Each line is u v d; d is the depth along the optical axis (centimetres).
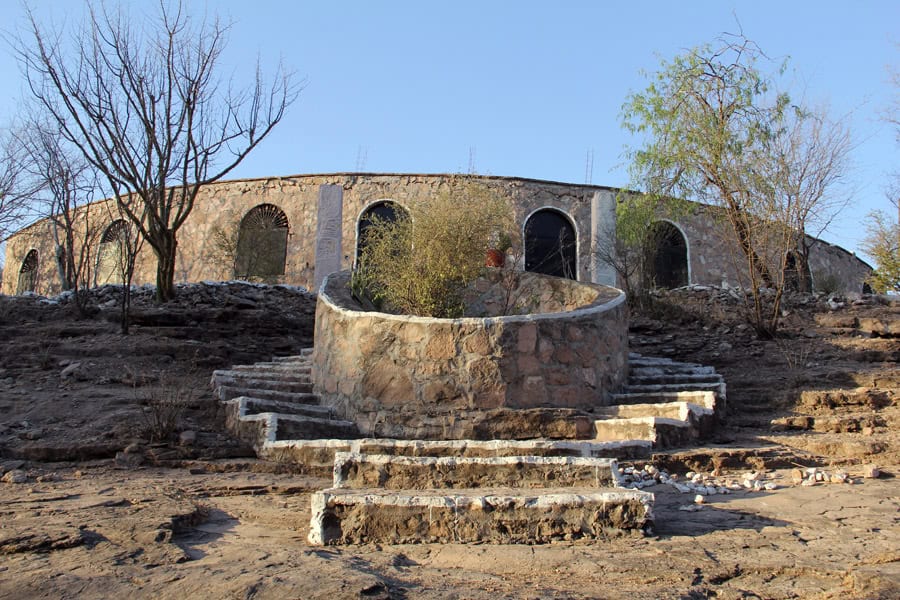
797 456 651
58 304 1377
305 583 314
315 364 909
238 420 736
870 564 361
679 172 1460
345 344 845
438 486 520
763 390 897
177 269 2139
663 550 387
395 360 803
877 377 890
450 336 791
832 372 926
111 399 809
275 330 1268
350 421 809
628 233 1589
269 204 2128
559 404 790
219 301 1413
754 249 1276
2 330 1156
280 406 795
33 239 2436
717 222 1370
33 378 921
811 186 1193
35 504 482
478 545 402
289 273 2064
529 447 627
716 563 364
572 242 2066
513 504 420
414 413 779
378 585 313
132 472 626
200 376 1001
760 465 638
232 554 373
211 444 693
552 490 467
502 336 786
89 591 309
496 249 1145
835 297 1412
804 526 442
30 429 714
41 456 655
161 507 473
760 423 789
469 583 333
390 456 536
